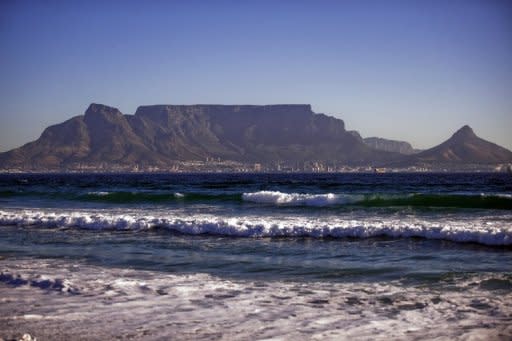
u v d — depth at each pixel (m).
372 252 12.08
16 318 6.46
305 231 14.63
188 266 10.59
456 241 13.32
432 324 6.36
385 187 51.69
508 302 7.46
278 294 8.03
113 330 5.99
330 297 7.84
